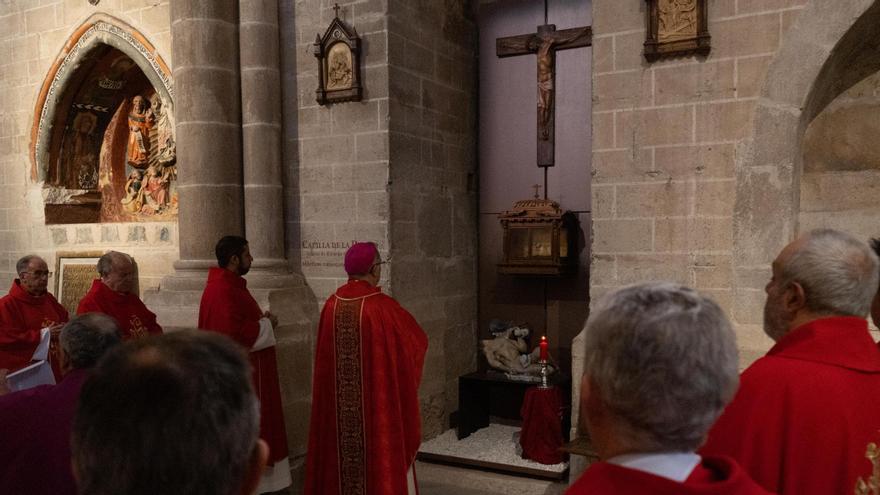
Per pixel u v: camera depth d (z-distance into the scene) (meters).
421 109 5.63
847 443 1.54
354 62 5.27
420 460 5.43
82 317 2.22
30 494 1.86
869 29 3.91
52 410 1.94
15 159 7.62
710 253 4.16
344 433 4.16
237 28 5.54
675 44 4.15
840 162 4.16
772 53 3.95
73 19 7.00
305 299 5.50
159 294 5.52
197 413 0.90
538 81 5.97
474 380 5.64
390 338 4.09
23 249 7.69
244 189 5.58
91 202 7.68
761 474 1.58
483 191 6.42
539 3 6.07
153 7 6.46
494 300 6.39
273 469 4.68
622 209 4.41
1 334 4.41
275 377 4.75
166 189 7.13
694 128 4.18
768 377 1.64
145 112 7.20
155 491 0.87
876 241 2.12
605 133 4.44
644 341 1.04
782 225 3.97
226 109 5.48
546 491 4.82
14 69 7.50
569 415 5.46
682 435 1.04
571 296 6.03
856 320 1.67
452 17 6.08
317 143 5.51
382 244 5.28
